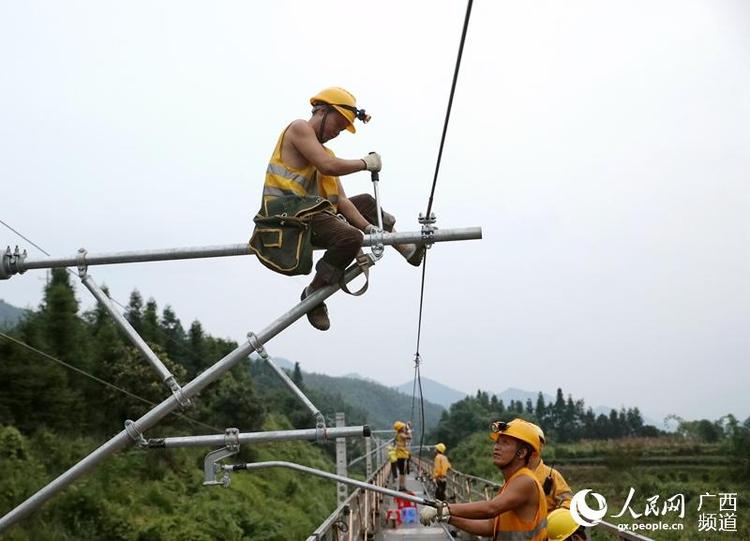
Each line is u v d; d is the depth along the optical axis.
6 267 3.71
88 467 3.55
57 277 23.48
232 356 3.49
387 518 14.02
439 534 12.72
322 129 3.71
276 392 51.62
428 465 25.83
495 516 3.51
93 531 14.44
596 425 81.12
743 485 28.72
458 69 2.97
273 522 21.78
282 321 3.52
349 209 3.82
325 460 42.81
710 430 43.84
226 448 3.90
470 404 74.38
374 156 3.67
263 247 3.49
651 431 67.31
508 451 3.74
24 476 14.80
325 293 3.53
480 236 3.63
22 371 18.64
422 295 8.12
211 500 20.59
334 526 7.55
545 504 3.59
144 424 3.52
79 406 20.45
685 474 32.34
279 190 3.55
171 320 38.84
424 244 3.68
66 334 21.98
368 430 3.94
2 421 17.72
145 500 17.83
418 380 9.77
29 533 13.16
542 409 84.62
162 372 3.56
